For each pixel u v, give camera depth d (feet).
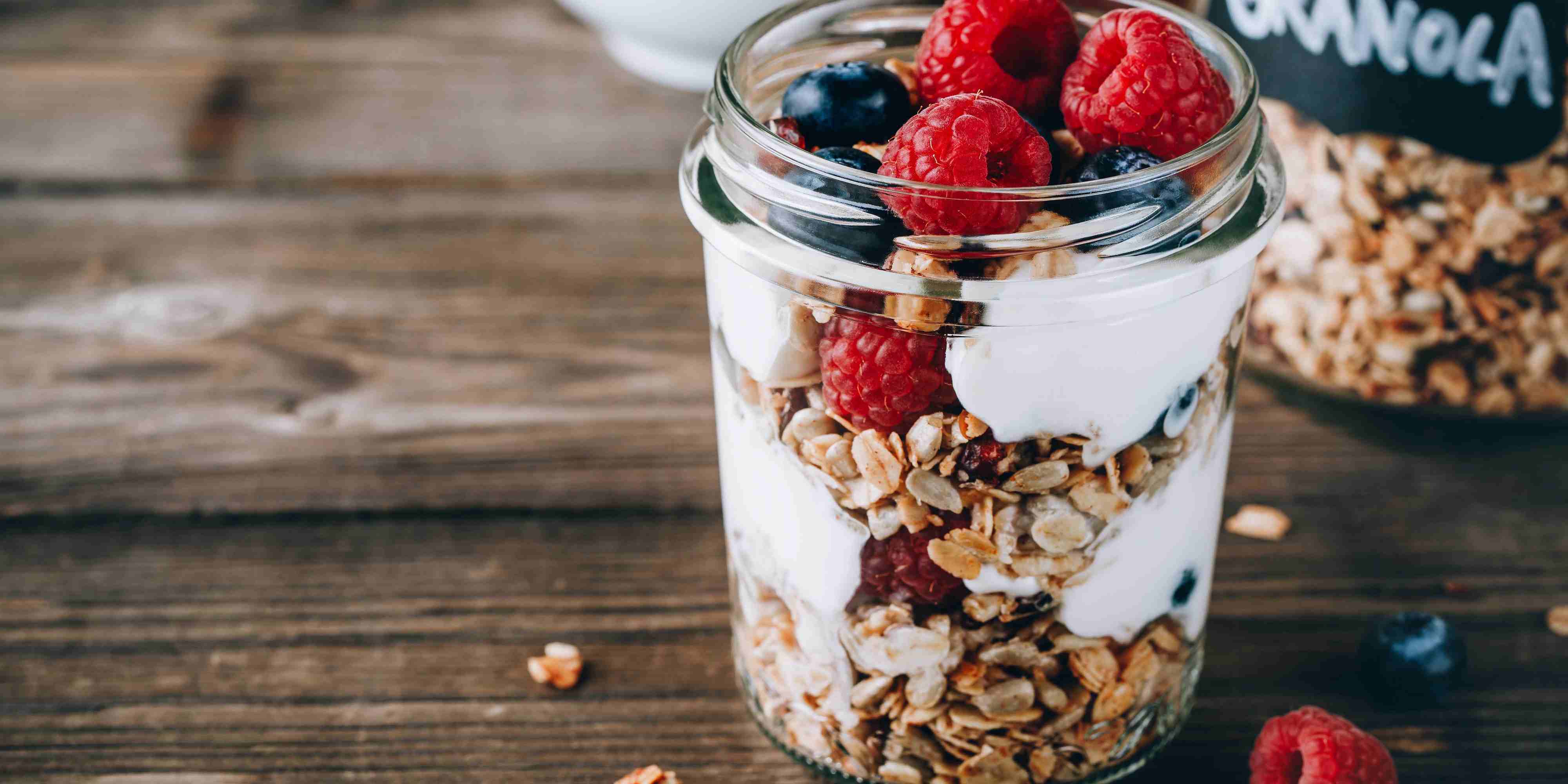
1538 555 1.59
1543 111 1.55
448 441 1.72
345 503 1.67
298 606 1.59
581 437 1.72
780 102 1.42
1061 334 1.28
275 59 2.29
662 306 1.85
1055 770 1.41
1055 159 1.33
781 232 1.30
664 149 2.05
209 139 2.09
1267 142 1.38
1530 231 1.59
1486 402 1.66
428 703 1.51
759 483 1.38
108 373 1.79
